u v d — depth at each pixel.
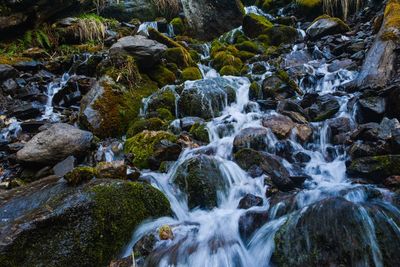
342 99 5.23
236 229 3.24
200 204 3.73
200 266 2.85
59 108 6.27
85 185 3.38
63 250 2.88
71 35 9.06
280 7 11.51
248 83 6.52
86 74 7.42
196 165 3.87
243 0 13.18
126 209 3.26
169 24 10.76
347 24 8.80
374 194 3.26
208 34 10.32
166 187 3.88
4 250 2.69
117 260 3.04
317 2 9.77
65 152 4.42
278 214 3.27
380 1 8.63
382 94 4.70
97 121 5.46
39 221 2.88
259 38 9.00
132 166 4.43
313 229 2.72
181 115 5.91
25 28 8.66
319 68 6.83
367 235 2.65
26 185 3.83
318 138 4.72
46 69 7.62
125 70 6.40
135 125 5.38
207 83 6.13
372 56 5.76
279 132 4.56
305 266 2.63
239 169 4.03
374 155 3.88
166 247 3.05
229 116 5.40
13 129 5.55
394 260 2.58
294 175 3.96
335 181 3.85
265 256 2.85
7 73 6.83
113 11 11.16
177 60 7.67
